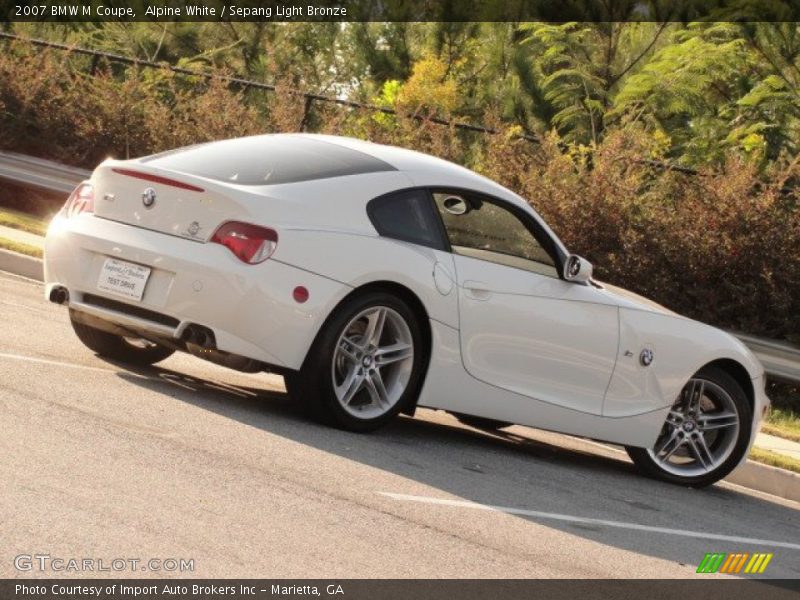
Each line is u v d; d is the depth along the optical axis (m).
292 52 28.77
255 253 7.33
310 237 7.45
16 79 19.39
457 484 7.13
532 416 8.49
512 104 23.92
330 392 7.60
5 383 7.12
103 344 8.70
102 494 5.42
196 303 7.35
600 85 23.95
